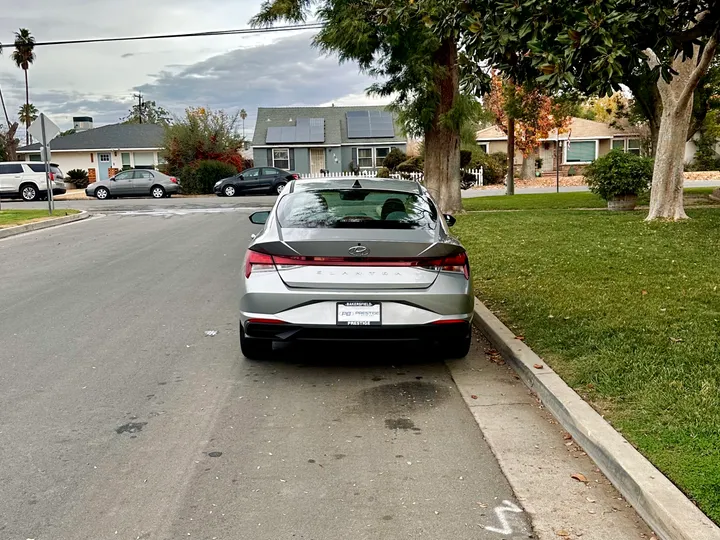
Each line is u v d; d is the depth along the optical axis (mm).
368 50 17859
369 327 5285
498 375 5676
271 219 5973
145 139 52094
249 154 56094
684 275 8562
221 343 6754
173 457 4148
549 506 3520
